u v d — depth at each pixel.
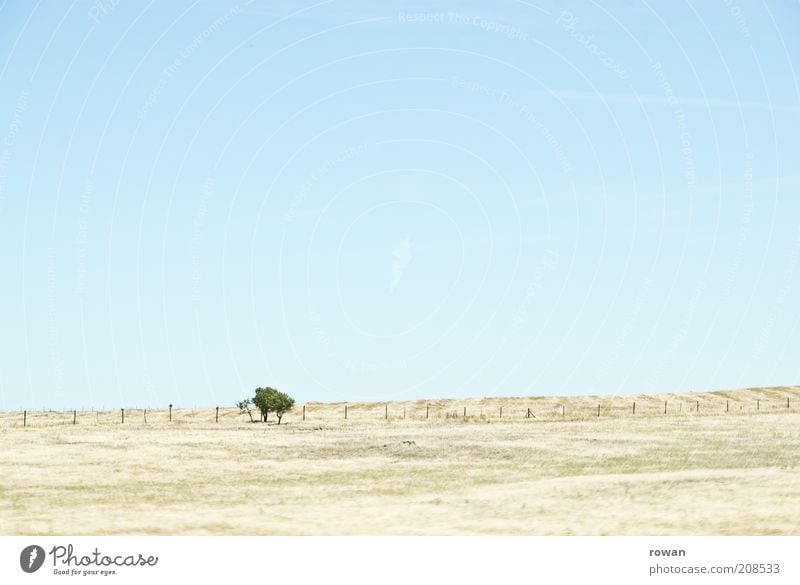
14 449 75.25
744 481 47.66
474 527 40.41
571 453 68.69
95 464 65.56
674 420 97.56
